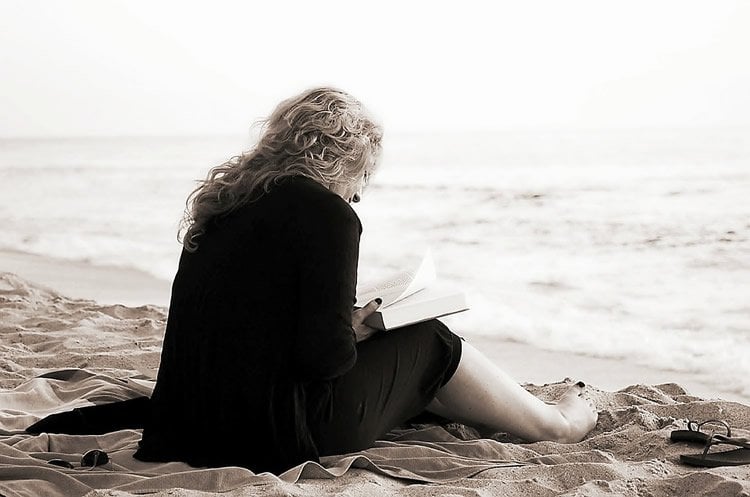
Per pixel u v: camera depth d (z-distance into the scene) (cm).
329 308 242
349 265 245
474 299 707
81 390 355
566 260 893
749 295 691
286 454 253
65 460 267
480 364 287
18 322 542
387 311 261
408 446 279
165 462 261
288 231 246
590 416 315
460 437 307
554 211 1235
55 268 873
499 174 1759
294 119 259
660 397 363
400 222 1222
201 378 253
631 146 2205
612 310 654
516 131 3422
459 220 1211
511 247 992
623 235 1020
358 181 268
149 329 517
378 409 267
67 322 533
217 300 250
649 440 292
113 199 1683
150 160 2884
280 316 247
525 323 613
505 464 269
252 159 261
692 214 1129
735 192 1286
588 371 486
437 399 293
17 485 238
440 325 280
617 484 241
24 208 1549
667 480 243
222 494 229
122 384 363
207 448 256
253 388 249
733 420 322
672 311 645
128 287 752
